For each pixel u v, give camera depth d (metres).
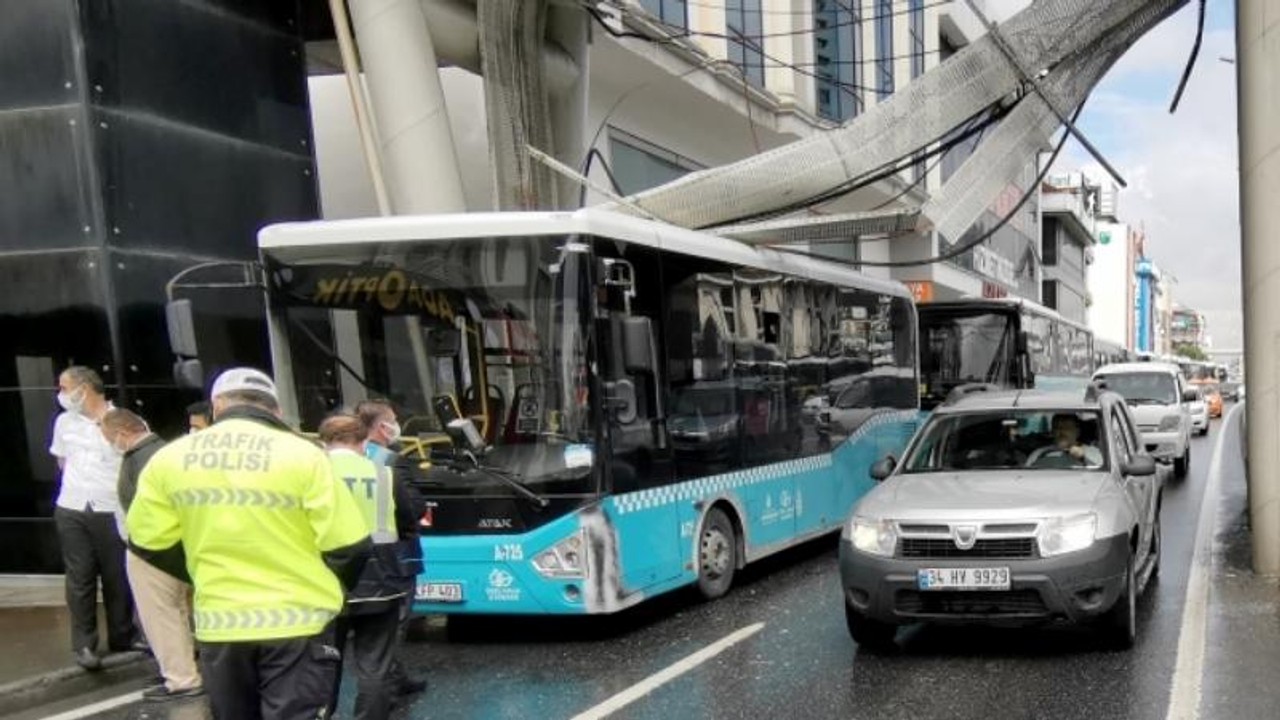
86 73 9.91
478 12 13.23
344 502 4.06
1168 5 12.29
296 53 12.96
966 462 8.45
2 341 10.15
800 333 11.40
